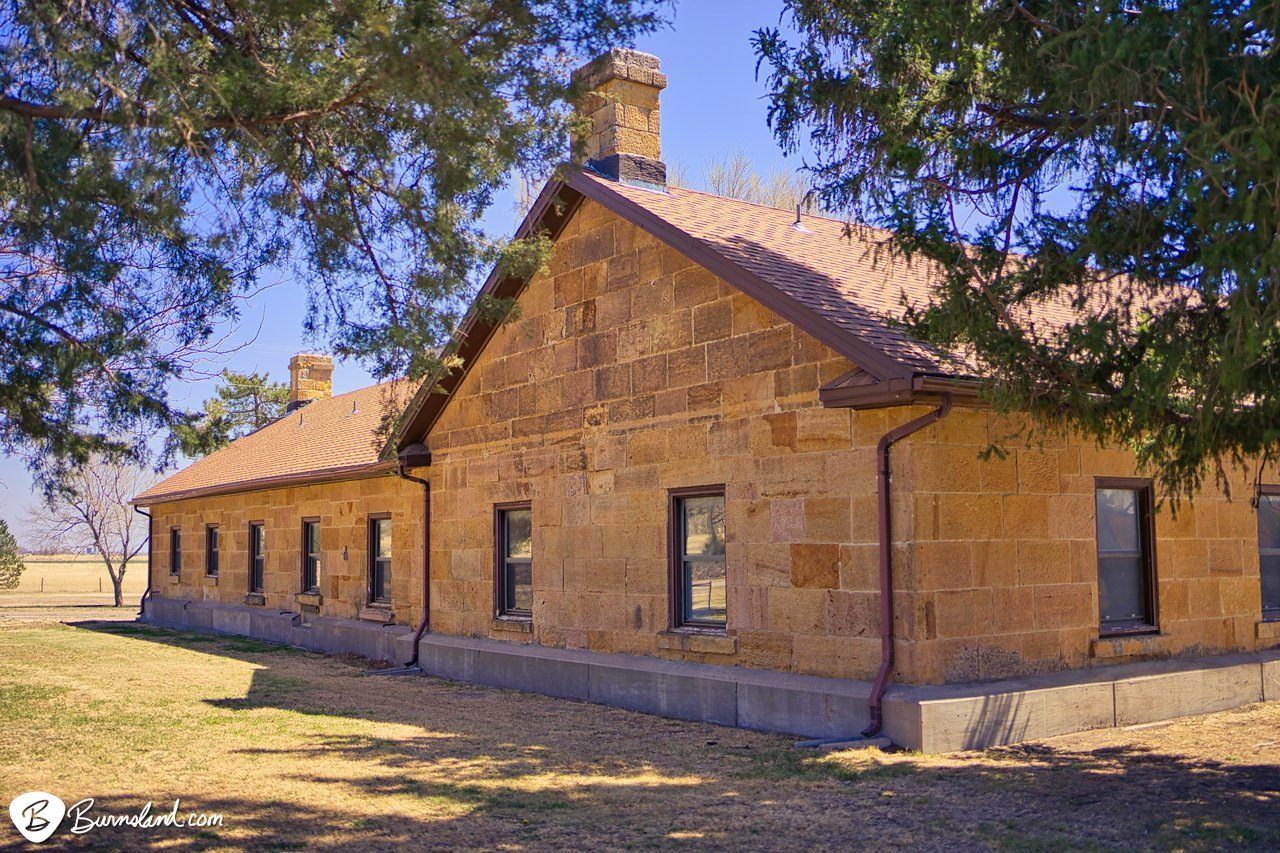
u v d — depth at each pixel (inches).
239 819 301.0
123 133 299.4
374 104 357.7
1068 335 324.5
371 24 296.2
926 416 389.4
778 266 476.4
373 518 784.3
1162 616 478.0
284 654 793.6
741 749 397.4
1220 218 246.7
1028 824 288.0
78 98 283.9
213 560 1070.4
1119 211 308.2
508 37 324.5
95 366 357.4
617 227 539.8
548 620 572.4
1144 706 439.5
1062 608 435.2
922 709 374.3
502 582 616.4
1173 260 313.6
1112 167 301.7
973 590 406.3
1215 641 501.4
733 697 447.5
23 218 327.0
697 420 486.0
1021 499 426.0
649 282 517.0
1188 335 299.0
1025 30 319.0
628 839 280.5
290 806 316.5
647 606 508.1
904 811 303.9
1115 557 470.3
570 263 570.3
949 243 330.6
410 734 440.8
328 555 838.5
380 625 753.6
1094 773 346.9
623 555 523.8
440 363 399.5
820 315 415.2
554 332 578.9
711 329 481.4
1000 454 350.0
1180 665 468.4
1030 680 415.2
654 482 508.1
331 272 378.3
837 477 420.2
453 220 376.5
